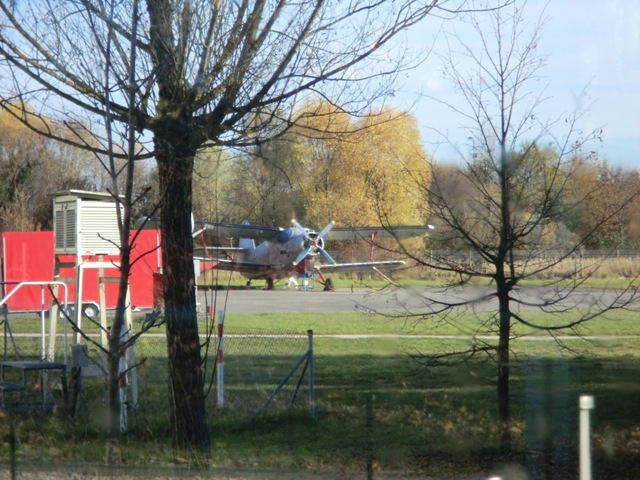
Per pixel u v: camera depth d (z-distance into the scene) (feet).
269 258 484.33
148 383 136.87
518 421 104.47
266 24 82.94
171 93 82.17
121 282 76.18
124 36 77.61
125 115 81.30
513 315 99.91
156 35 78.69
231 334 211.20
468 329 134.21
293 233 480.23
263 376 150.20
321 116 88.28
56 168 381.40
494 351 109.19
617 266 99.09
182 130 83.20
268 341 198.59
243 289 506.07
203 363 106.93
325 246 522.06
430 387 131.64
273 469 91.71
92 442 100.53
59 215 134.21
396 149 105.70
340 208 283.18
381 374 146.92
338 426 110.42
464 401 118.93
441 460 92.94
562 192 96.32
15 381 153.58
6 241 271.28
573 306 101.50
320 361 170.50
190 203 88.48
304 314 309.63
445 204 97.19
